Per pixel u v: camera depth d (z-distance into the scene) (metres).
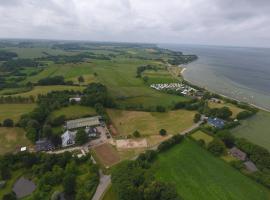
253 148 113.19
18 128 136.50
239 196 89.38
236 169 105.94
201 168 106.31
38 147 119.62
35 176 97.00
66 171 97.06
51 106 165.25
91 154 117.75
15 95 195.25
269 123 160.12
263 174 98.62
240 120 163.88
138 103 195.00
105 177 99.44
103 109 166.25
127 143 129.62
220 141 120.62
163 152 119.31
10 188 91.12
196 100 199.88
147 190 81.19
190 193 90.12
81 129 135.00
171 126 151.12
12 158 105.00
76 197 83.56
